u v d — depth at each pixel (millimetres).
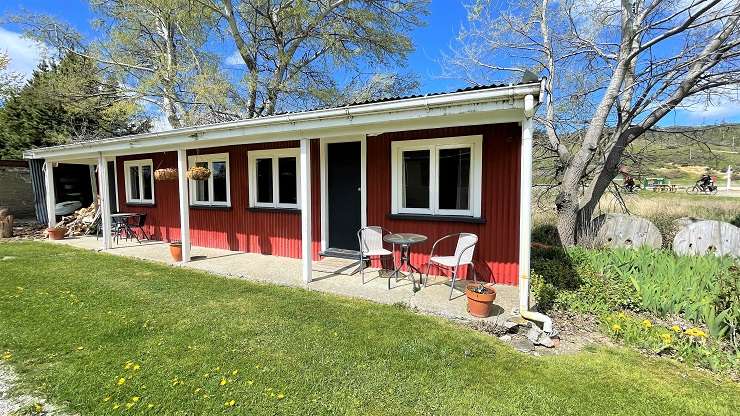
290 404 2309
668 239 6605
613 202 9516
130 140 6578
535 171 7793
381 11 12500
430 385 2545
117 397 2352
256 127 5070
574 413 2273
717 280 3959
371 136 5676
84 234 9570
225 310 3934
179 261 6367
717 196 14773
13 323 3494
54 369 2678
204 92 11125
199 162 7871
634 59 6449
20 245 7922
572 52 7219
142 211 9117
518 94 3268
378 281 5059
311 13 11859
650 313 3906
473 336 3344
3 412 2201
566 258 5469
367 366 2785
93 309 3904
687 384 2627
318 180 6234
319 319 3699
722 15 5309
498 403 2357
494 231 4875
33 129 14711
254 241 7156
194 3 10711
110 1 11867
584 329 3582
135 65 12539
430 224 5301
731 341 3158
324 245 6277
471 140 4922
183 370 2682
